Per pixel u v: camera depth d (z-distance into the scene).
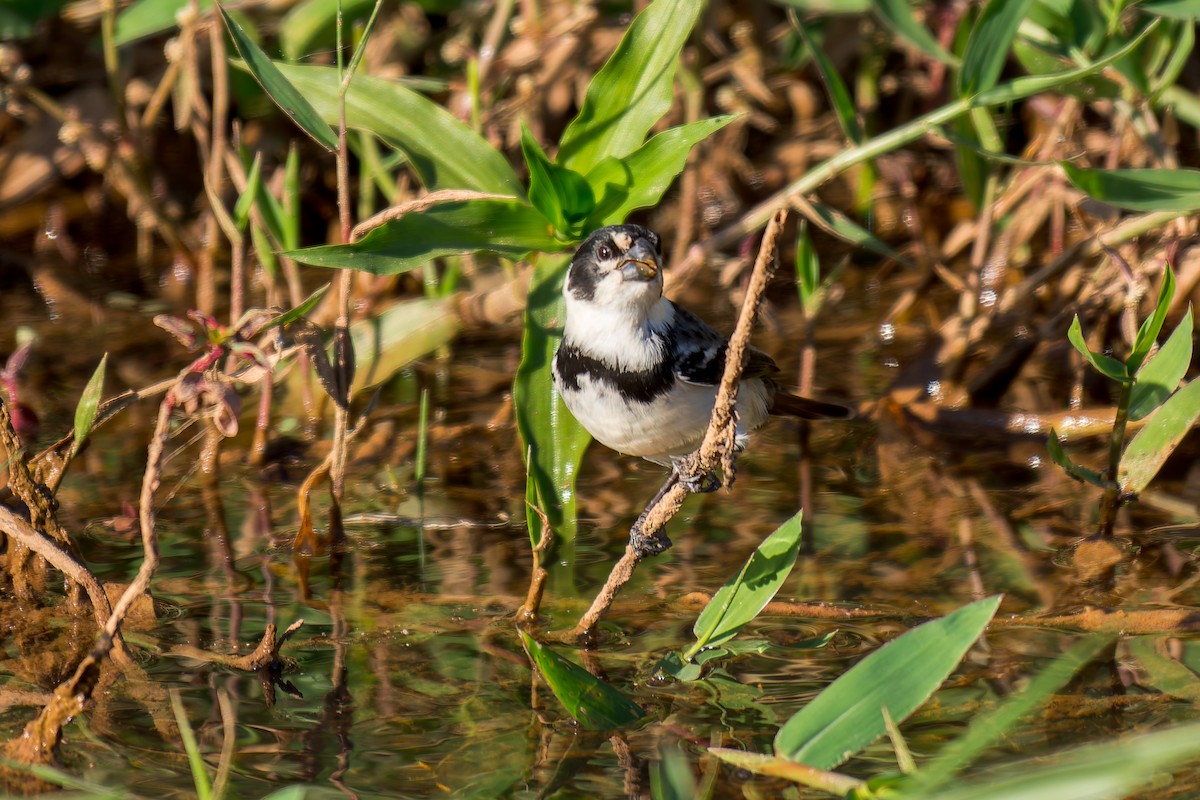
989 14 9.63
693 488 7.77
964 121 12.44
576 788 6.91
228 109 15.45
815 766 6.25
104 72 15.31
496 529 10.37
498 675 8.16
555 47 14.20
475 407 12.70
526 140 8.73
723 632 7.98
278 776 7.01
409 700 7.86
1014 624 8.58
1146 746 5.07
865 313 14.44
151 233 15.51
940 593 9.09
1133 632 8.41
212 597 9.20
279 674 8.15
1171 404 9.23
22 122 15.66
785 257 15.41
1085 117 14.84
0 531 9.17
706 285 14.95
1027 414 11.88
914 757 7.04
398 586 9.38
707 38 15.12
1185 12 9.97
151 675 8.12
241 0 14.29
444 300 11.46
